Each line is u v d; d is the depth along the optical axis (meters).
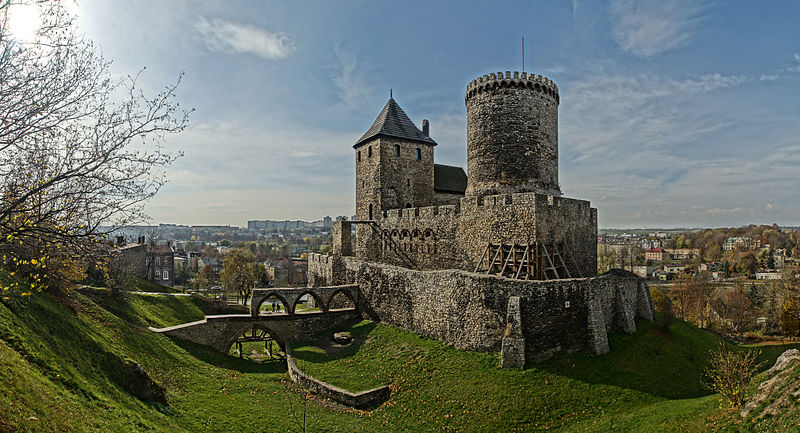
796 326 45.59
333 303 38.06
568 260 26.59
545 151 29.75
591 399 18.58
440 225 31.78
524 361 20.67
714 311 61.31
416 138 43.31
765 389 14.98
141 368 17.89
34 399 11.36
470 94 31.11
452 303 24.50
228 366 25.73
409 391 21.22
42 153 9.86
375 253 41.06
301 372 23.94
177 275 86.94
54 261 11.95
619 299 24.91
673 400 18.77
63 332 17.05
